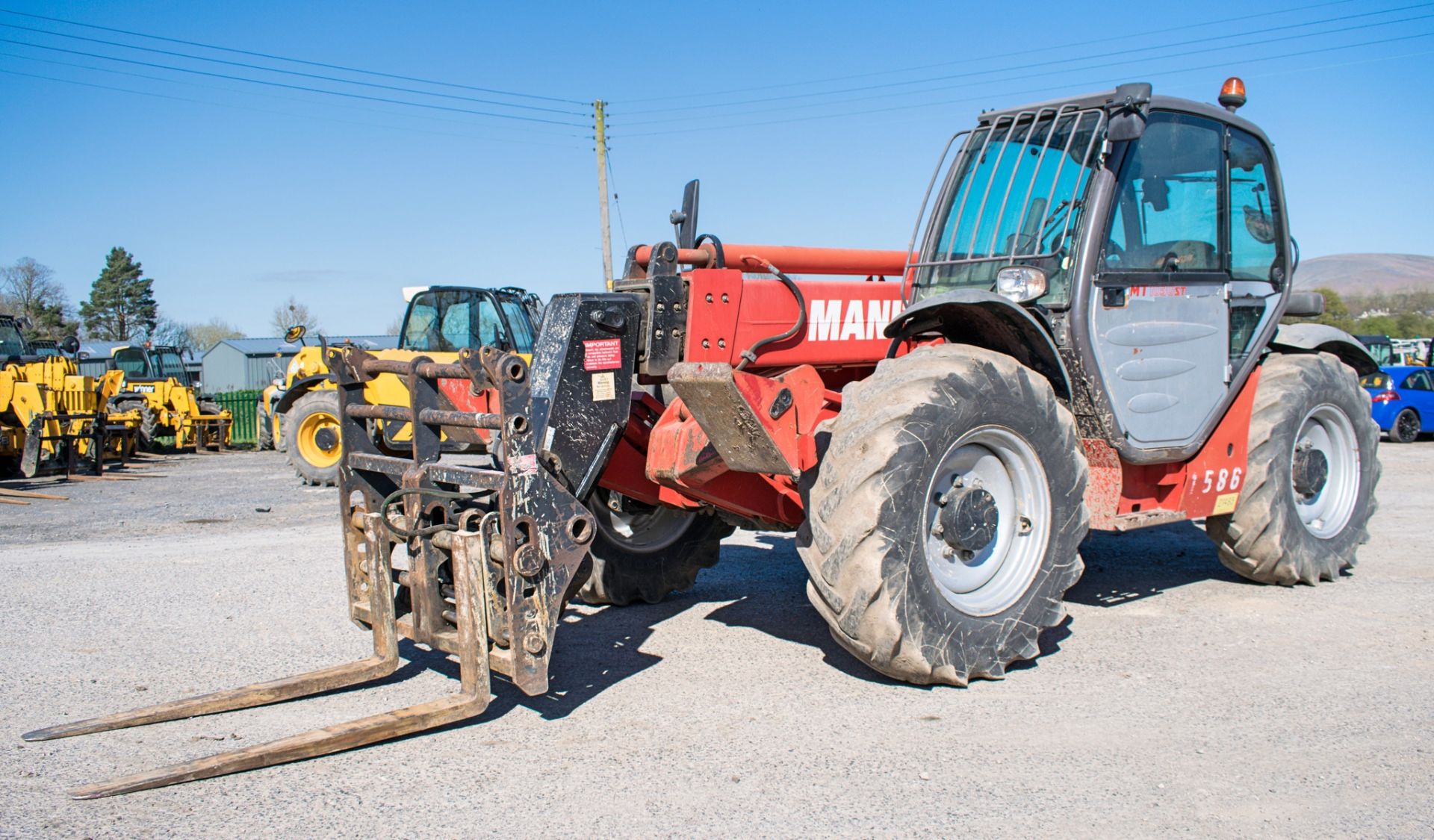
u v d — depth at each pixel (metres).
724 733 3.43
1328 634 4.54
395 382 11.78
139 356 21.81
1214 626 4.70
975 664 3.83
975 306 4.07
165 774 3.04
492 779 3.09
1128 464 4.70
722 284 4.29
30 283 62.34
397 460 3.85
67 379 13.34
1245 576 5.50
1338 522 5.68
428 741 3.40
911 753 3.24
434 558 3.72
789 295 4.53
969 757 3.20
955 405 3.73
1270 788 2.96
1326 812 2.81
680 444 4.09
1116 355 4.51
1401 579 5.66
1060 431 4.12
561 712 3.66
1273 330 5.40
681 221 4.62
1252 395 5.30
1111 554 6.51
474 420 3.52
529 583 3.43
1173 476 4.90
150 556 6.91
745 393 3.70
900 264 5.32
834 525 3.62
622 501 5.28
